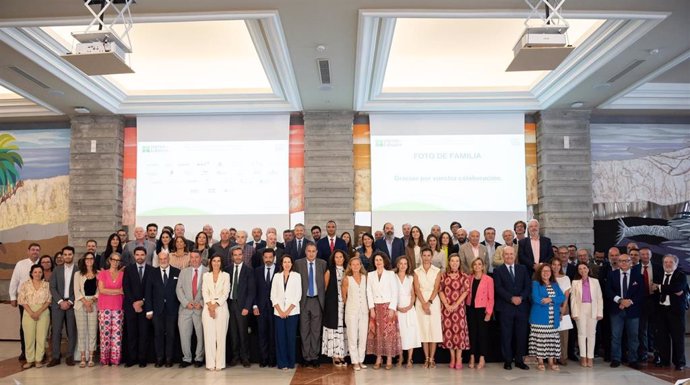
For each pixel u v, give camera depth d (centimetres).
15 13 590
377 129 980
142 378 621
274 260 730
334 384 586
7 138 1009
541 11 596
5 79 777
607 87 846
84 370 671
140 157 974
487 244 789
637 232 996
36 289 711
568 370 662
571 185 959
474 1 577
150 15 598
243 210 966
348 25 631
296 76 794
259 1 573
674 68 878
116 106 939
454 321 667
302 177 982
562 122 968
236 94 927
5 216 992
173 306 691
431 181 970
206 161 974
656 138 1018
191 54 863
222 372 652
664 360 685
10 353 806
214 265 682
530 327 685
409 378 614
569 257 796
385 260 681
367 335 677
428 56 881
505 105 949
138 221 964
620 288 688
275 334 680
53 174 997
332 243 798
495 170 974
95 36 529
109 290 699
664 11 599
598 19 619
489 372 647
